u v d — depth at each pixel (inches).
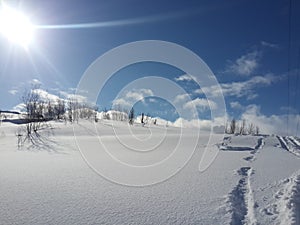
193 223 240.4
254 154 694.5
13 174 431.8
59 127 1471.5
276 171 455.8
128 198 307.1
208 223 240.2
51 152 754.8
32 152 762.8
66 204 287.1
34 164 533.0
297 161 579.8
